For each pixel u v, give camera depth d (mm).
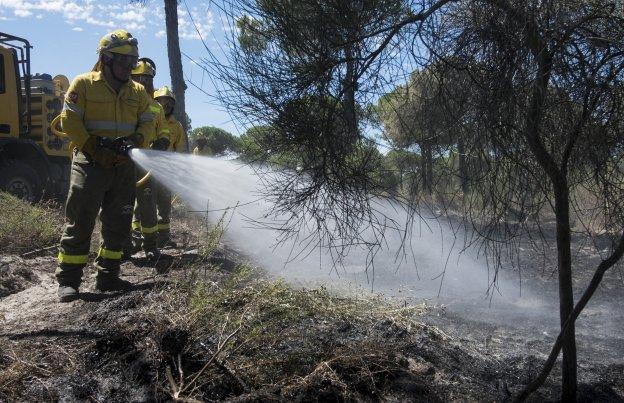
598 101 3188
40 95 12219
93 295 5305
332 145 3535
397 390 3787
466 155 3291
